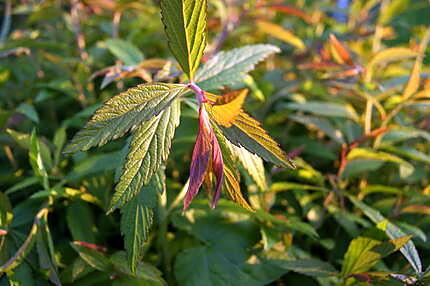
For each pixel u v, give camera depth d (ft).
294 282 1.65
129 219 1.27
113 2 2.18
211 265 1.57
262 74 2.34
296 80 2.26
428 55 2.29
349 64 1.86
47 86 1.99
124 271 1.44
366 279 1.43
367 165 1.78
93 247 1.51
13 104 2.21
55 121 2.14
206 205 1.65
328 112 1.87
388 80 2.02
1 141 1.82
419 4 2.69
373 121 1.89
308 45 2.59
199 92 1.20
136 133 1.15
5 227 1.51
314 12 2.84
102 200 1.66
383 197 1.90
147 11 2.29
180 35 1.20
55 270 1.46
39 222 1.49
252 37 2.50
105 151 1.85
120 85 2.09
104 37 2.46
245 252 1.59
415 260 1.42
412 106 1.89
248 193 1.65
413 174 1.91
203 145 1.16
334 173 1.94
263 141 1.16
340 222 1.69
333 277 1.56
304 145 1.86
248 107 1.92
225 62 1.52
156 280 1.43
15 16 3.05
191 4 1.17
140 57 1.85
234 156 1.29
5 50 2.02
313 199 1.82
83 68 2.03
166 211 1.58
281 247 1.61
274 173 1.79
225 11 2.33
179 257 1.59
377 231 1.43
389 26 2.60
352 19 2.79
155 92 1.18
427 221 1.75
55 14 2.32
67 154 1.13
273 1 2.31
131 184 1.13
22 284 1.43
